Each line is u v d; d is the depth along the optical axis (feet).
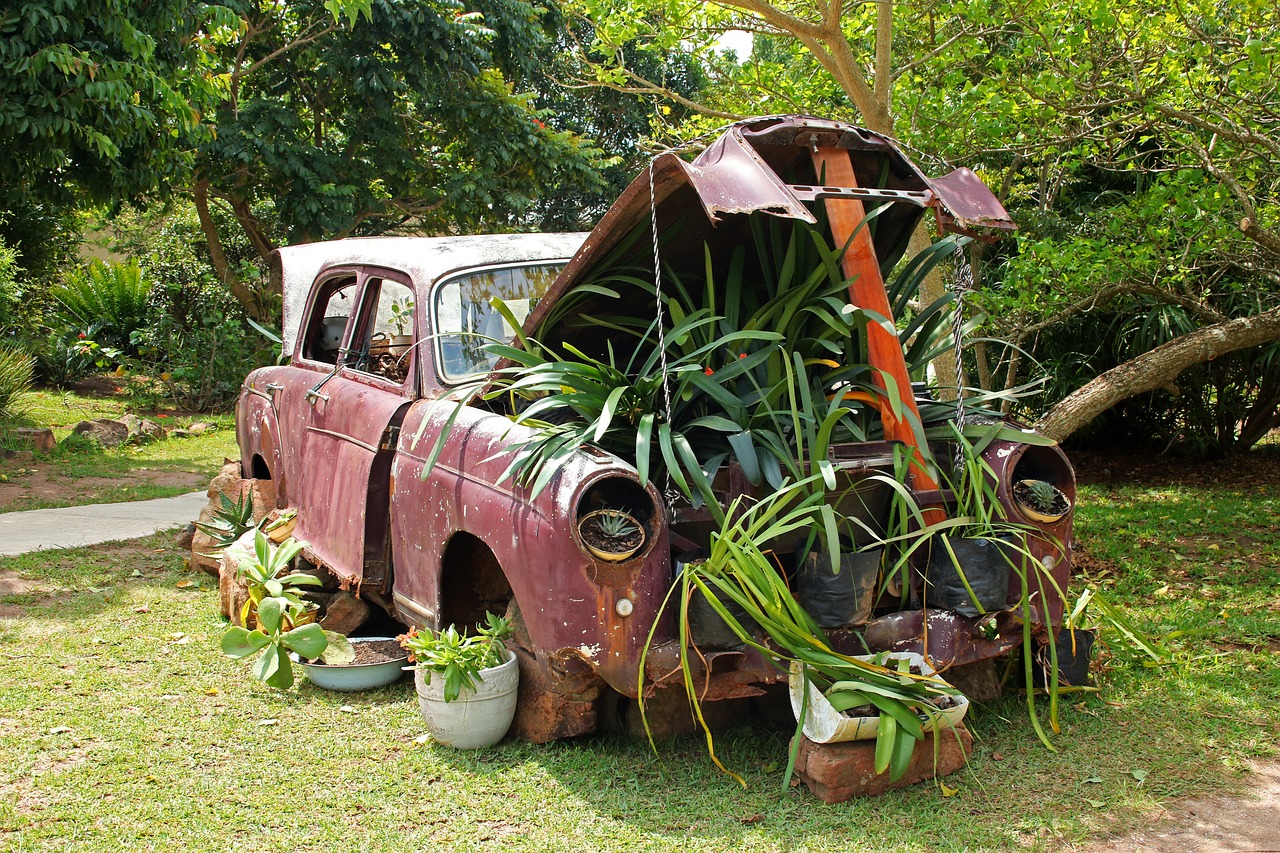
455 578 14.26
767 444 11.97
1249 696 14.05
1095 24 20.25
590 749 12.59
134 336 55.62
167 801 11.39
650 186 11.53
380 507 14.92
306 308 19.48
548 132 55.16
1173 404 34.32
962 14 22.49
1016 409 33.55
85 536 25.07
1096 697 14.05
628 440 12.51
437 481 13.35
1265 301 29.89
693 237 13.37
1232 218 23.22
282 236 59.52
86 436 41.93
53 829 10.77
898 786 11.57
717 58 29.45
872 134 12.82
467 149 54.44
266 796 11.52
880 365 12.52
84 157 33.63
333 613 15.81
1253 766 12.06
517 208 55.47
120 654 16.22
